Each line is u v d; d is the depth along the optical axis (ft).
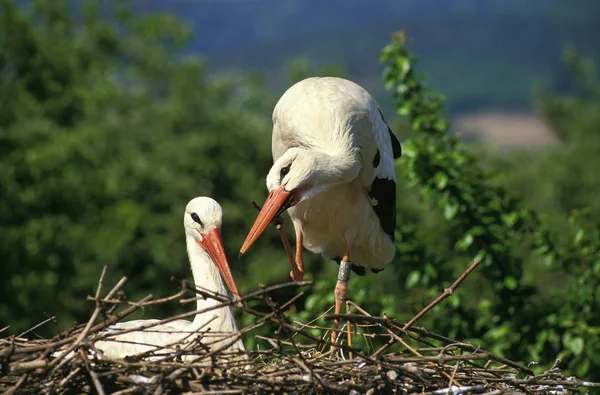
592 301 32.76
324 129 26.63
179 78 77.10
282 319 19.08
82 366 18.69
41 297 53.88
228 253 56.90
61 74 65.77
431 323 32.94
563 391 21.17
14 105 64.75
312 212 28.71
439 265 33.91
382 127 28.66
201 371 19.21
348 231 29.30
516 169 72.59
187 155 61.93
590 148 76.02
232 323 22.84
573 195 68.85
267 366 20.45
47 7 73.15
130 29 84.38
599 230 34.24
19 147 59.21
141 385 18.62
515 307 33.53
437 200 34.04
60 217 57.36
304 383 19.35
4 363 18.29
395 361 20.13
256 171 63.21
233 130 64.13
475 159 34.96
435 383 20.43
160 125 71.41
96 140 62.39
